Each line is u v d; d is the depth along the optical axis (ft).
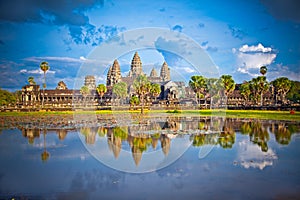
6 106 280.51
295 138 95.45
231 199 41.96
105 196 43.80
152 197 43.09
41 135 107.96
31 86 357.82
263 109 233.96
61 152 74.84
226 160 64.18
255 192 44.98
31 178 52.70
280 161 63.72
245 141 89.71
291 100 296.51
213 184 48.44
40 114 223.51
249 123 145.48
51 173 55.72
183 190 45.75
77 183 49.62
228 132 110.42
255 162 62.75
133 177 52.11
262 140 91.81
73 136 103.45
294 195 43.47
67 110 257.96
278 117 175.11
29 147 83.35
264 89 288.71
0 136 106.32
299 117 170.91
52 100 347.97
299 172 55.26
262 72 301.02
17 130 123.75
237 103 316.19
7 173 56.18
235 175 53.26
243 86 303.27
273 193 44.52
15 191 46.26
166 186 47.32
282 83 289.94
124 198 42.86
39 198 43.75
